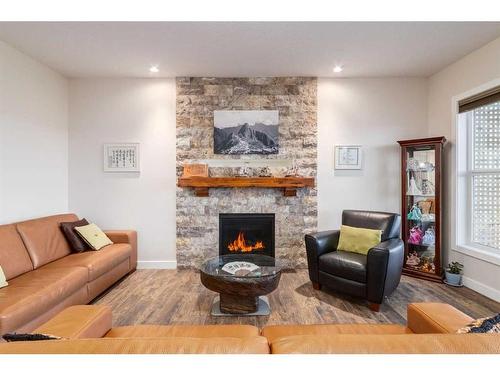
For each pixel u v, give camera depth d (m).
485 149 2.99
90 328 1.22
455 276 3.06
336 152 3.78
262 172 3.76
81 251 3.04
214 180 3.59
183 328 1.46
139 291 2.96
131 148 3.75
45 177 3.35
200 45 2.85
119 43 2.80
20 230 2.60
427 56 3.11
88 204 3.76
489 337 0.75
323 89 3.78
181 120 3.74
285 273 3.57
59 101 3.59
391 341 0.76
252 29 2.54
